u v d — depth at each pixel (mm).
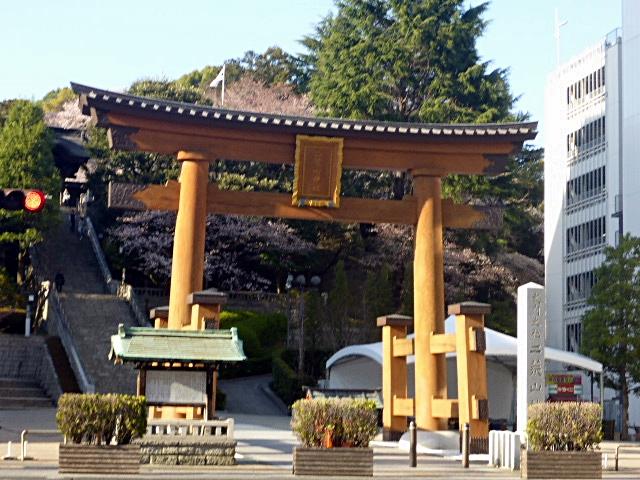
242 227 72750
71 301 61531
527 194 87250
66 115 96688
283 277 76562
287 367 58031
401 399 37594
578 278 80500
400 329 38406
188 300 31797
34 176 67188
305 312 62531
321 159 36438
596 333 53438
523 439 26984
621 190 74562
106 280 68938
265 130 36250
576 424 23703
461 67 74625
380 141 37156
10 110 74500
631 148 72688
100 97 34438
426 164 37438
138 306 61281
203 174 35688
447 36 73500
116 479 21469
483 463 29359
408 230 75875
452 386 50125
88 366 52812
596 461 23500
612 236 75812
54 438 33500
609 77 76875
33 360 54719
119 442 22500
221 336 26844
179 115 35250
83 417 22250
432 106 71812
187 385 26422
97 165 76438
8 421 40562
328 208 36812
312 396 45844
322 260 76938
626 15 74250
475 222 38125
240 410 54969
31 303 62844
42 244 73625
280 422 47406
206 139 35844
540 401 28266
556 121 84812
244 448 32000
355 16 75062
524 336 28500
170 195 35906
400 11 73375
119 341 26109
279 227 73500
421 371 36219
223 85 85750
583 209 80188
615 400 61969
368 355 47375
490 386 51094
